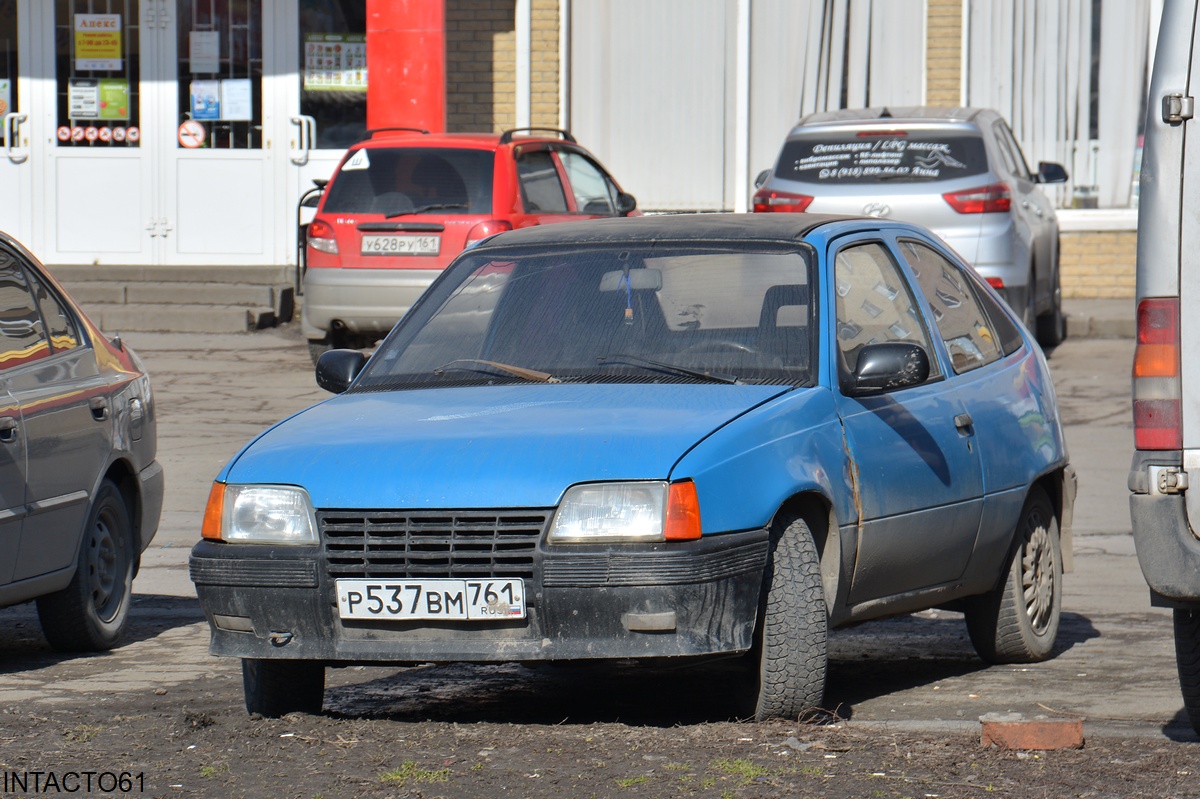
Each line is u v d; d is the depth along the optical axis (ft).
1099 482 60.85
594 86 109.40
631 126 109.50
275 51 103.76
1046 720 28.32
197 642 40.47
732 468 28.35
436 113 100.01
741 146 108.78
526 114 108.47
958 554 34.42
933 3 106.93
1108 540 52.75
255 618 28.81
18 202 104.37
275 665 30.42
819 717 30.04
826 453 30.37
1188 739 29.09
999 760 27.20
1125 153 106.42
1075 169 106.93
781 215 36.14
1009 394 37.09
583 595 27.37
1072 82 106.52
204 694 34.04
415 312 35.14
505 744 28.12
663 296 33.45
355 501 28.27
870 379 31.48
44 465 36.81
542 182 80.23
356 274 77.25
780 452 29.35
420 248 76.54
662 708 32.50
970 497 34.47
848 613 31.58
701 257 34.06
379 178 77.82
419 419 30.35
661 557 27.20
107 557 39.99
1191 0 26.55
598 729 29.37
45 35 103.65
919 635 41.42
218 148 104.22
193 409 74.02
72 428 38.04
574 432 28.78
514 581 27.53
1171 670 36.27
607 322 33.30
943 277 37.58
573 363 32.60
